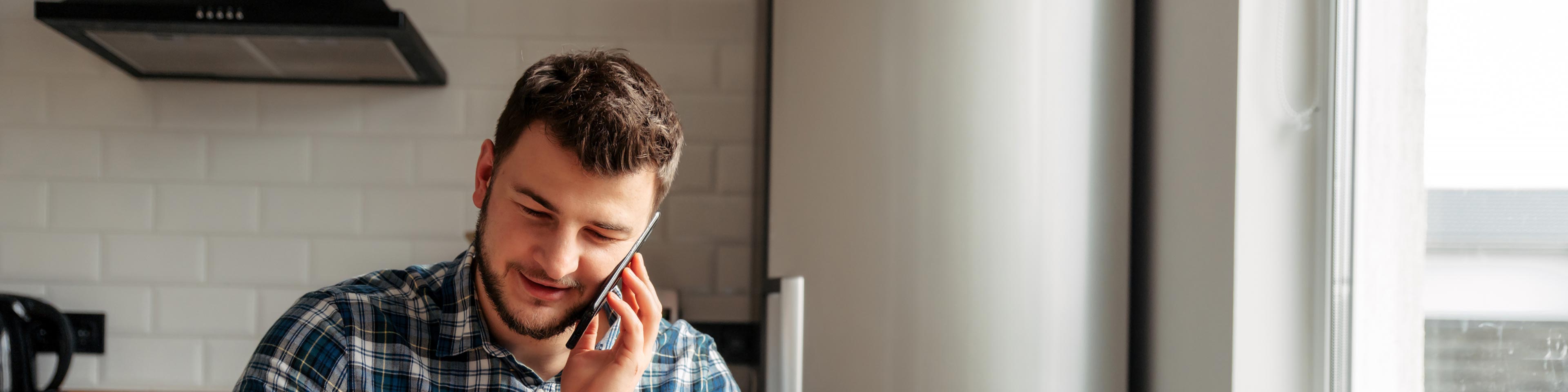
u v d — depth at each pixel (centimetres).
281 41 141
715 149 179
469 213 177
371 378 74
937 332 117
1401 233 93
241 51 148
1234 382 102
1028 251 117
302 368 70
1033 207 117
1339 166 102
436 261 176
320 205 175
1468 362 85
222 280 175
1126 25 121
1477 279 83
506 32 177
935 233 117
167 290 175
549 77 69
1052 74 118
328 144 175
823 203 120
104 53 150
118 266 174
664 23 179
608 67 71
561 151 66
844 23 120
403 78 168
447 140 176
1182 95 116
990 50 117
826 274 120
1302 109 103
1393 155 95
